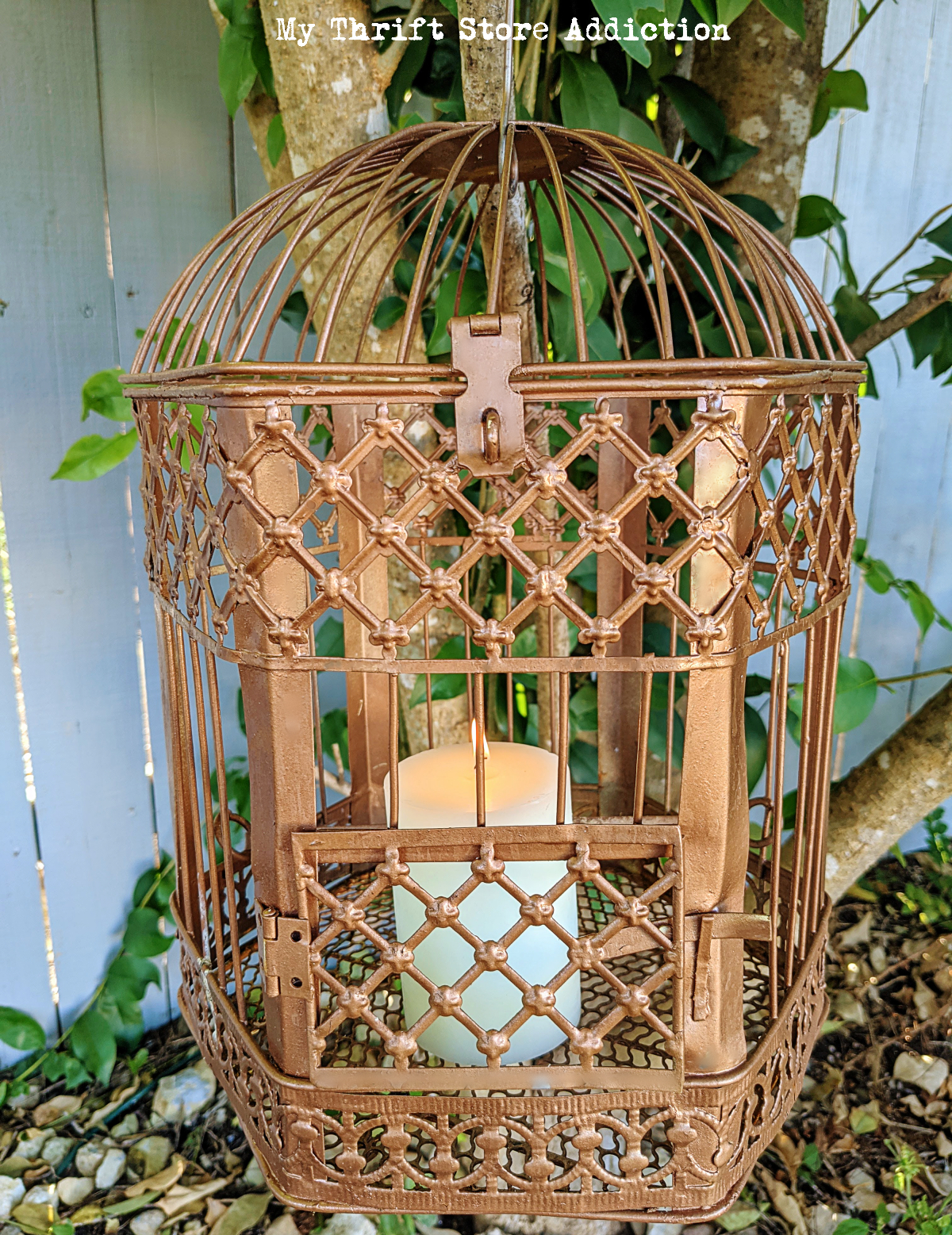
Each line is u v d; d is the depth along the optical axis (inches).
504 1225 35.8
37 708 41.9
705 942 14.9
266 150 35.4
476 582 39.5
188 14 39.2
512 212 24.5
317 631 41.8
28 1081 45.1
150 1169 40.0
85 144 37.9
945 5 49.8
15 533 39.6
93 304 39.4
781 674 16.4
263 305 16.2
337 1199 15.6
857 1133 40.4
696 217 16.8
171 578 18.1
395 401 13.1
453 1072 15.0
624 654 27.4
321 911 26.0
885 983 49.3
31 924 44.0
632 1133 15.2
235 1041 17.6
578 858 14.6
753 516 14.9
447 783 22.4
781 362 13.3
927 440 57.3
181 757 19.0
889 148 51.2
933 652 61.5
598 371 12.9
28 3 35.6
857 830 44.1
